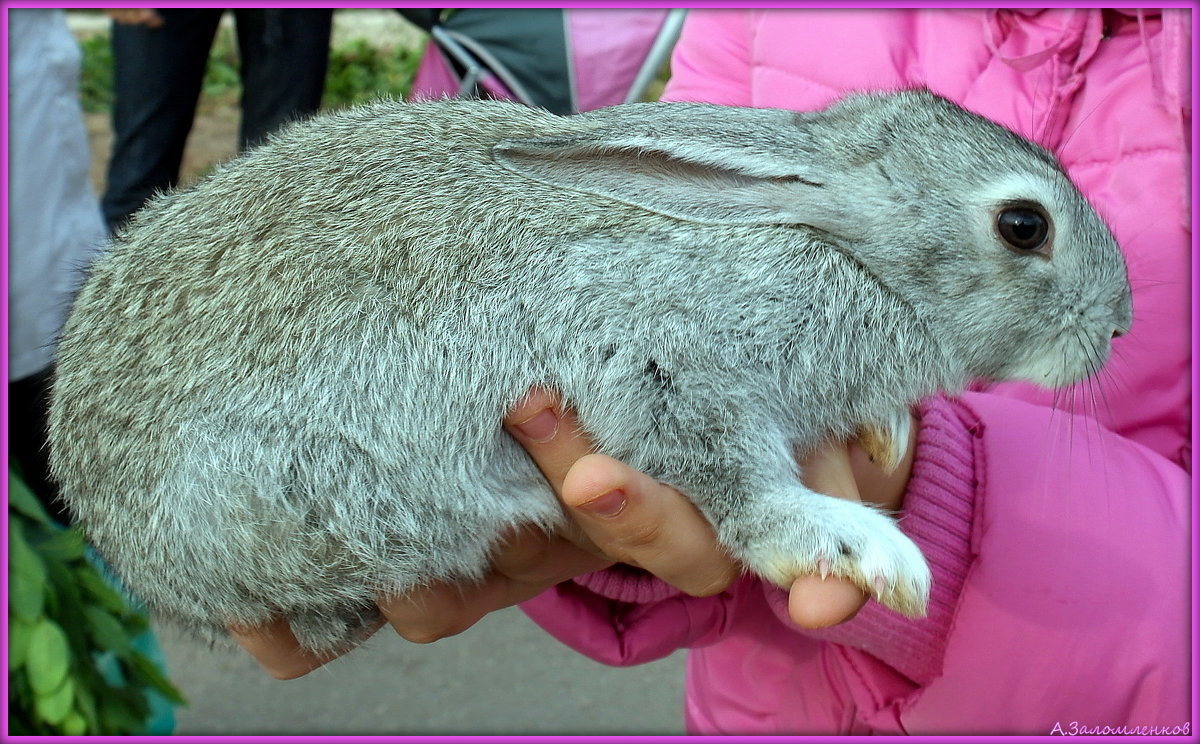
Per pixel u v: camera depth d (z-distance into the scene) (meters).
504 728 0.72
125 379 0.40
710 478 0.39
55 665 0.50
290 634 0.41
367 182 0.39
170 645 0.81
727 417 0.39
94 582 0.54
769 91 0.55
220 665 0.79
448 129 0.41
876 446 0.43
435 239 0.39
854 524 0.38
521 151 0.38
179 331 0.39
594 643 0.46
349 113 0.43
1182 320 0.47
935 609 0.41
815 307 0.41
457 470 0.39
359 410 0.38
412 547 0.39
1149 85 0.47
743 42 0.57
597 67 0.85
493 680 0.77
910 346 0.42
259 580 0.39
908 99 0.44
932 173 0.41
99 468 0.40
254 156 0.41
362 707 0.74
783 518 0.38
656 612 0.46
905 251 0.41
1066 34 0.48
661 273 0.39
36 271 0.62
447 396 0.38
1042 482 0.42
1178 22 0.45
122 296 0.40
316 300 0.38
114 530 0.41
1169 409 0.47
